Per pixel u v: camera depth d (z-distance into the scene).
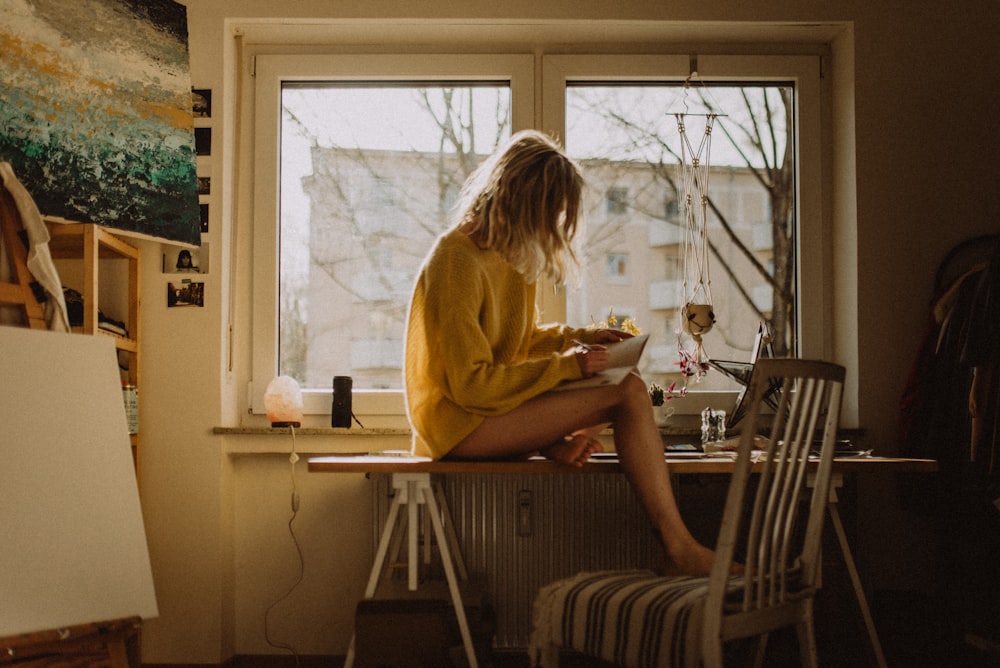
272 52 2.96
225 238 2.80
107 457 2.07
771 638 2.45
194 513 2.68
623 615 1.56
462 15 2.83
